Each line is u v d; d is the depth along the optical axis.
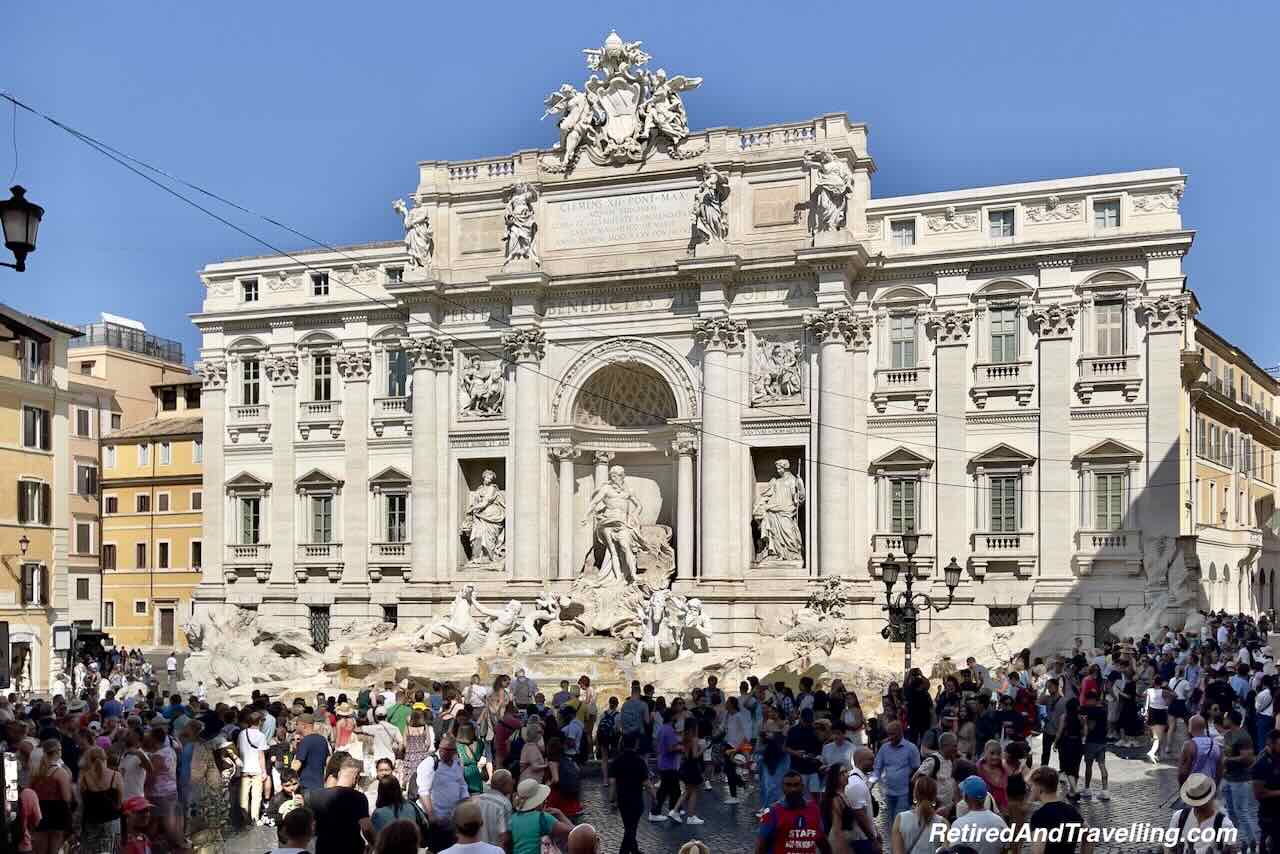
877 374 64.88
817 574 63.47
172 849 22.52
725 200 66.50
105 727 28.31
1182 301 60.34
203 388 76.94
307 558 73.69
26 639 69.38
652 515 70.56
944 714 33.25
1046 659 58.88
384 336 73.44
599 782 36.56
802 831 17.39
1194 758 23.41
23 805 19.55
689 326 66.88
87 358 100.50
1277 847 20.59
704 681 52.47
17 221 21.16
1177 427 60.03
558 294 69.19
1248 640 51.69
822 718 25.45
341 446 73.69
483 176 71.88
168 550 93.38
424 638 60.28
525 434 68.56
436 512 70.50
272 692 55.81
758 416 65.31
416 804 20.20
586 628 61.91
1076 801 30.30
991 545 62.59
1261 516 91.75
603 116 68.94
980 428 63.34
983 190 63.84
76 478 84.75
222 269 76.75
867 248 64.81
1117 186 61.75
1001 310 63.62
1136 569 60.12
